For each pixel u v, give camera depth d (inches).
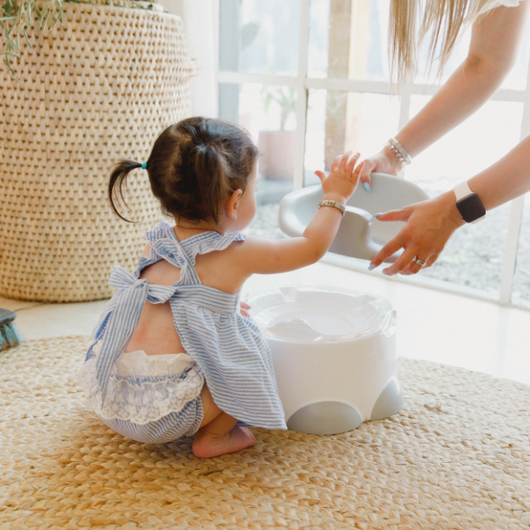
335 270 81.0
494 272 80.3
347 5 74.8
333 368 43.2
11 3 58.6
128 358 37.7
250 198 40.1
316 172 43.7
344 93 77.5
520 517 35.7
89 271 67.1
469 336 61.8
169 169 37.6
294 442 42.9
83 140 62.1
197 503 36.2
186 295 38.7
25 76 60.1
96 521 34.6
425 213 39.8
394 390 46.8
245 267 39.5
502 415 46.6
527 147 38.0
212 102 85.4
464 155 72.6
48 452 41.2
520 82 65.6
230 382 37.8
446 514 35.8
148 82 63.8
